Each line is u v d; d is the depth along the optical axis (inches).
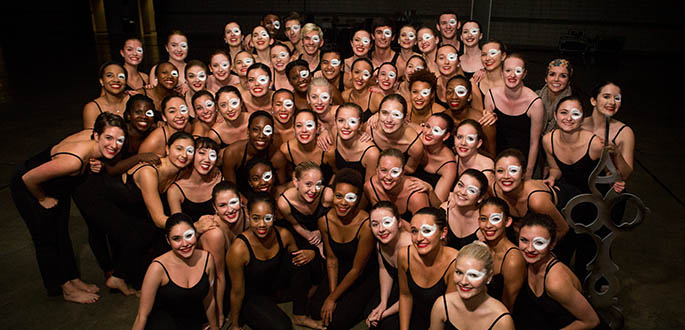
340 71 232.1
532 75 569.6
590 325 128.5
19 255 191.3
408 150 173.3
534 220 124.3
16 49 781.3
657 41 765.3
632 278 176.7
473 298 116.0
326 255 159.0
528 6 815.7
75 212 230.8
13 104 423.8
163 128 180.5
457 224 149.6
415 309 145.5
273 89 235.1
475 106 199.9
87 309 159.8
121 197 159.5
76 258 190.4
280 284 160.1
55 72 586.2
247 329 152.6
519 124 191.6
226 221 148.5
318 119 190.5
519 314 138.3
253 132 167.5
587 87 510.0
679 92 504.1
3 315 155.9
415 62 211.2
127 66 238.4
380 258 150.3
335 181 143.6
